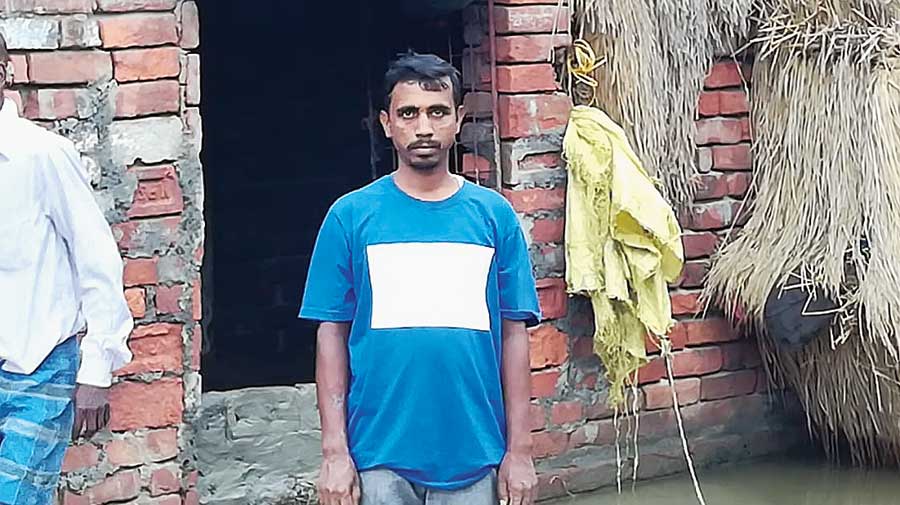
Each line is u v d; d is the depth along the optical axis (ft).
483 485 11.42
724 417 18.69
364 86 23.27
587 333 17.60
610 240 16.79
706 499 17.16
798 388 18.35
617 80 17.39
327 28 23.16
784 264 17.54
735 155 18.58
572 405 17.52
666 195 18.01
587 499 17.28
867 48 17.51
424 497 11.33
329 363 11.33
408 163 11.09
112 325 11.82
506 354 11.57
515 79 16.83
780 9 18.26
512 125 16.87
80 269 11.75
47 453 11.82
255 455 16.53
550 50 16.98
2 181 11.37
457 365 11.07
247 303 23.35
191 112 14.98
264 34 22.90
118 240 14.56
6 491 11.55
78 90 14.26
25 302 11.60
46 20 14.05
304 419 17.43
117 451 14.74
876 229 16.98
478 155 17.39
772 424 18.95
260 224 23.32
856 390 17.60
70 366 11.97
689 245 18.42
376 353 11.09
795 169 17.93
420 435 11.12
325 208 23.68
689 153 18.13
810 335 17.30
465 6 17.47
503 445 11.57
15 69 13.96
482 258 11.18
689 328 18.44
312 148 23.44
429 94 10.94
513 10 16.69
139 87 14.51
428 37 19.08
